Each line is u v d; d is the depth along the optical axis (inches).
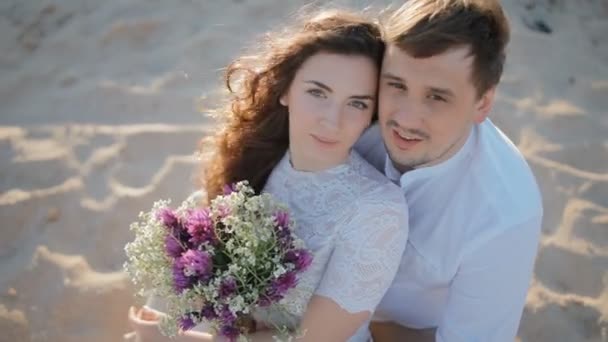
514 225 83.0
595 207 132.2
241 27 167.3
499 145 90.1
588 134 145.8
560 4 175.0
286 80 83.0
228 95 99.2
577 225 129.3
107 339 112.9
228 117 95.1
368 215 80.0
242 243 76.8
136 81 156.6
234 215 78.5
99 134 144.8
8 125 148.0
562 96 154.3
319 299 81.0
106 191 133.3
